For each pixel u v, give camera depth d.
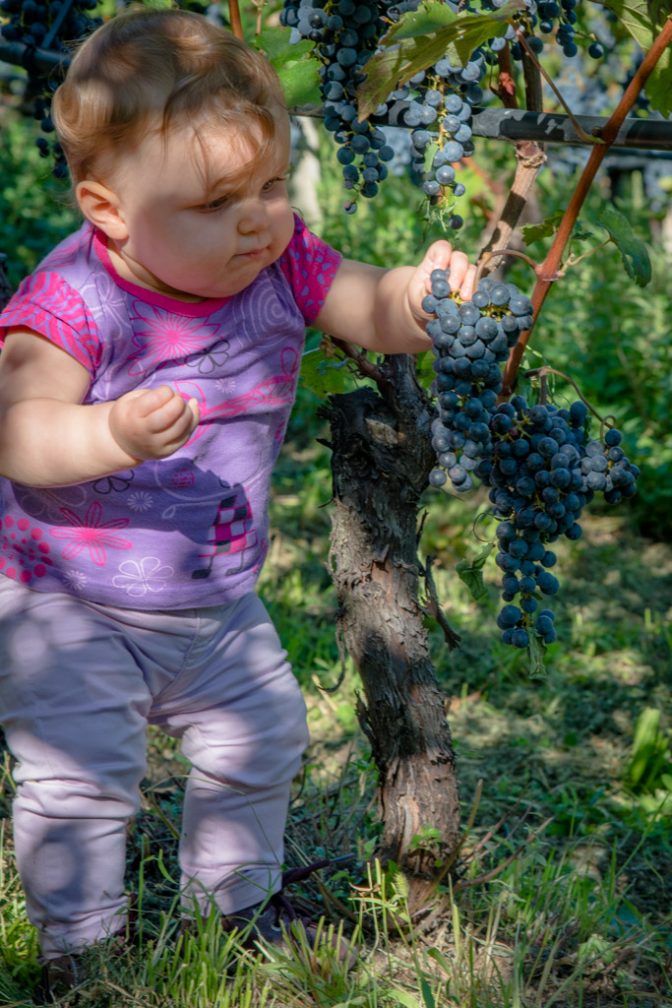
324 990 2.05
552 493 1.83
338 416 2.21
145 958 2.11
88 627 1.99
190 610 2.05
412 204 6.45
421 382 2.34
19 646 1.99
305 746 2.21
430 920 2.28
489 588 4.36
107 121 1.78
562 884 2.49
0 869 2.35
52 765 1.97
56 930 2.03
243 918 2.17
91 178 1.85
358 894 2.35
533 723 3.51
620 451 1.90
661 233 6.72
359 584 2.25
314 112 2.22
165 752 3.12
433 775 2.29
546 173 6.18
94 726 1.97
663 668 3.81
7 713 2.01
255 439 2.05
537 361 2.49
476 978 2.15
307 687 3.57
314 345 5.54
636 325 5.64
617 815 3.03
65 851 2.00
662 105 2.04
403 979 2.16
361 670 2.28
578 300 5.78
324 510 4.96
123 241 1.88
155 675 2.06
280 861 2.21
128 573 1.99
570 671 3.85
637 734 3.15
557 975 2.26
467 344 1.73
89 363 1.90
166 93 1.76
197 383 1.96
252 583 2.11
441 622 2.25
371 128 2.01
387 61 1.77
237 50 1.83
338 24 1.96
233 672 2.12
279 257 2.07
